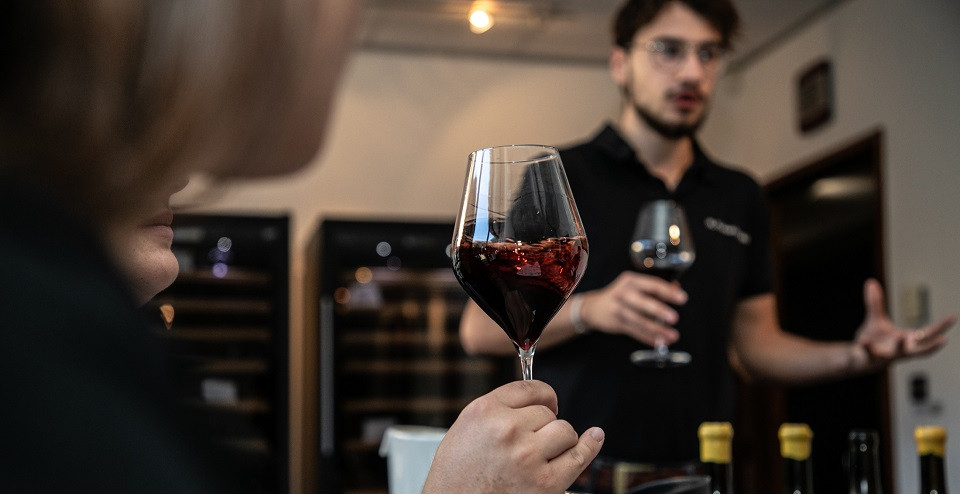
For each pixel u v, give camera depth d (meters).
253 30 0.43
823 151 5.17
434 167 5.84
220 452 0.38
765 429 5.87
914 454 4.46
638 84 2.36
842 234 5.13
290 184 5.72
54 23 0.40
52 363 0.34
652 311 1.90
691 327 2.25
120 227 0.44
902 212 4.55
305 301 5.75
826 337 5.30
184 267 5.09
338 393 5.24
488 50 5.88
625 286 1.94
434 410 5.41
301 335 5.78
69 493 0.33
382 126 5.82
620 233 2.28
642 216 2.17
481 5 5.11
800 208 5.54
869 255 4.92
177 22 0.41
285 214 5.20
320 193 5.75
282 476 5.09
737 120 6.05
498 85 5.95
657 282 1.93
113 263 0.39
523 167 0.86
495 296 0.86
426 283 5.40
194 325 5.09
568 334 2.07
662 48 2.31
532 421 0.71
